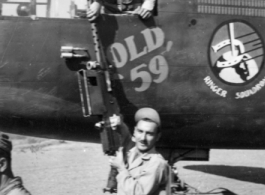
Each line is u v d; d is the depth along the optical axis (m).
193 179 8.20
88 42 5.32
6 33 5.25
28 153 10.87
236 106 5.77
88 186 7.73
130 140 4.75
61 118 5.48
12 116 5.40
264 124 5.93
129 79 5.43
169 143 6.01
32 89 5.33
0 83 5.28
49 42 5.30
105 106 4.78
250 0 5.75
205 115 5.74
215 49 5.65
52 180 8.12
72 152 11.05
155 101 5.55
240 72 5.73
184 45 5.56
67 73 5.32
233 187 7.59
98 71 4.81
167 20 5.51
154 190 3.60
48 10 5.43
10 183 2.96
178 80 5.57
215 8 5.67
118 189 3.65
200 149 6.26
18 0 5.39
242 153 11.21
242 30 5.73
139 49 5.44
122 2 5.64
